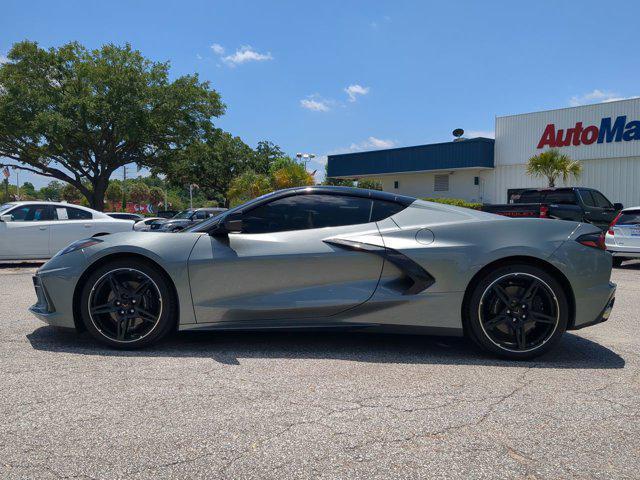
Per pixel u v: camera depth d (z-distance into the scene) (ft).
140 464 6.85
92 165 104.32
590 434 7.91
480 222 12.51
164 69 103.50
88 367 10.95
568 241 12.05
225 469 6.74
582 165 68.64
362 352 12.44
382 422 8.26
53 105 93.97
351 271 12.35
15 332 14.05
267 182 122.31
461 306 12.19
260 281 12.32
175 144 106.52
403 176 88.74
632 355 12.53
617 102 65.05
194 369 10.89
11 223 33.53
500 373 10.94
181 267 12.21
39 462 6.88
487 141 76.28
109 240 12.59
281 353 12.24
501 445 7.50
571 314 12.10
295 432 7.86
